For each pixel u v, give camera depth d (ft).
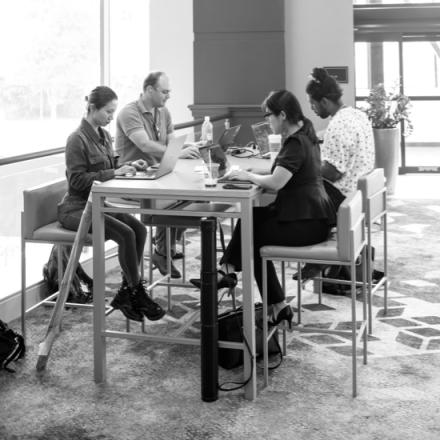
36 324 13.62
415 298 15.16
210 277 9.96
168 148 11.82
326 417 9.61
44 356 11.30
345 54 28.73
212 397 10.16
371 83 34.99
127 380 10.97
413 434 9.09
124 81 28.63
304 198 11.04
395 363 11.50
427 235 21.42
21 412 9.89
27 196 12.42
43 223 12.75
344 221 10.29
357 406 9.95
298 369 11.32
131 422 9.56
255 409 9.89
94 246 10.82
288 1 28.78
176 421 9.56
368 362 11.56
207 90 29.27
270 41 28.66
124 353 12.09
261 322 11.51
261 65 28.78
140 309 12.17
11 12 23.93
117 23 27.86
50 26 24.91
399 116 28.84
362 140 13.74
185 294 15.58
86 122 13.07
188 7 29.86
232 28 28.81
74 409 9.98
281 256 10.73
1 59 23.59
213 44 29.04
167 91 16.81
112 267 17.71
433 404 9.96
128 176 11.94
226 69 29.07
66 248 14.52
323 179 13.26
